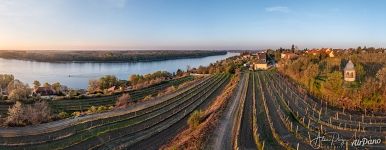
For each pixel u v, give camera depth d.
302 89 108.88
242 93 103.81
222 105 83.31
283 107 82.06
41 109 89.19
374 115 76.31
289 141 54.50
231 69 188.12
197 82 157.62
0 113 99.44
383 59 133.38
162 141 61.50
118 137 65.31
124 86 170.12
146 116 84.44
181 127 71.38
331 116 74.44
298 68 140.50
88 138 65.06
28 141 65.31
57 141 64.69
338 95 91.50
